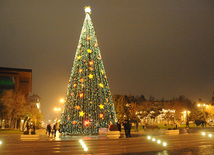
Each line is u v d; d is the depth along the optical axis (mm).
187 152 17922
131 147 19453
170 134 25422
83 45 32656
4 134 36031
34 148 17844
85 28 33219
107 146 19094
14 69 64188
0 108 46906
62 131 31391
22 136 20062
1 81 60969
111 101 32938
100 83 32031
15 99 49906
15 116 50156
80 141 19578
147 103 70812
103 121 31875
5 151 17141
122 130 43562
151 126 46219
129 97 69625
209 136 25094
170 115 67938
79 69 31828
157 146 20141
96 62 32625
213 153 17203
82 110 31250
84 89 31797
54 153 17281
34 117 62094
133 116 57750
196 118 66250
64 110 31922
